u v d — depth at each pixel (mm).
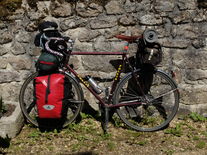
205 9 4914
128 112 5160
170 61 5043
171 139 4785
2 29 4949
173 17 4926
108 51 4996
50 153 4547
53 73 4785
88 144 4691
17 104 5086
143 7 4895
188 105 5156
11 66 5051
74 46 4992
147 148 4621
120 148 4621
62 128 5008
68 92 4742
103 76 5062
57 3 4875
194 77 5078
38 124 5016
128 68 5035
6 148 4621
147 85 5062
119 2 4875
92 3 4871
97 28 4941
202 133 4887
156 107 5156
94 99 5137
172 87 4887
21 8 4898
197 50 5012
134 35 4957
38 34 4805
